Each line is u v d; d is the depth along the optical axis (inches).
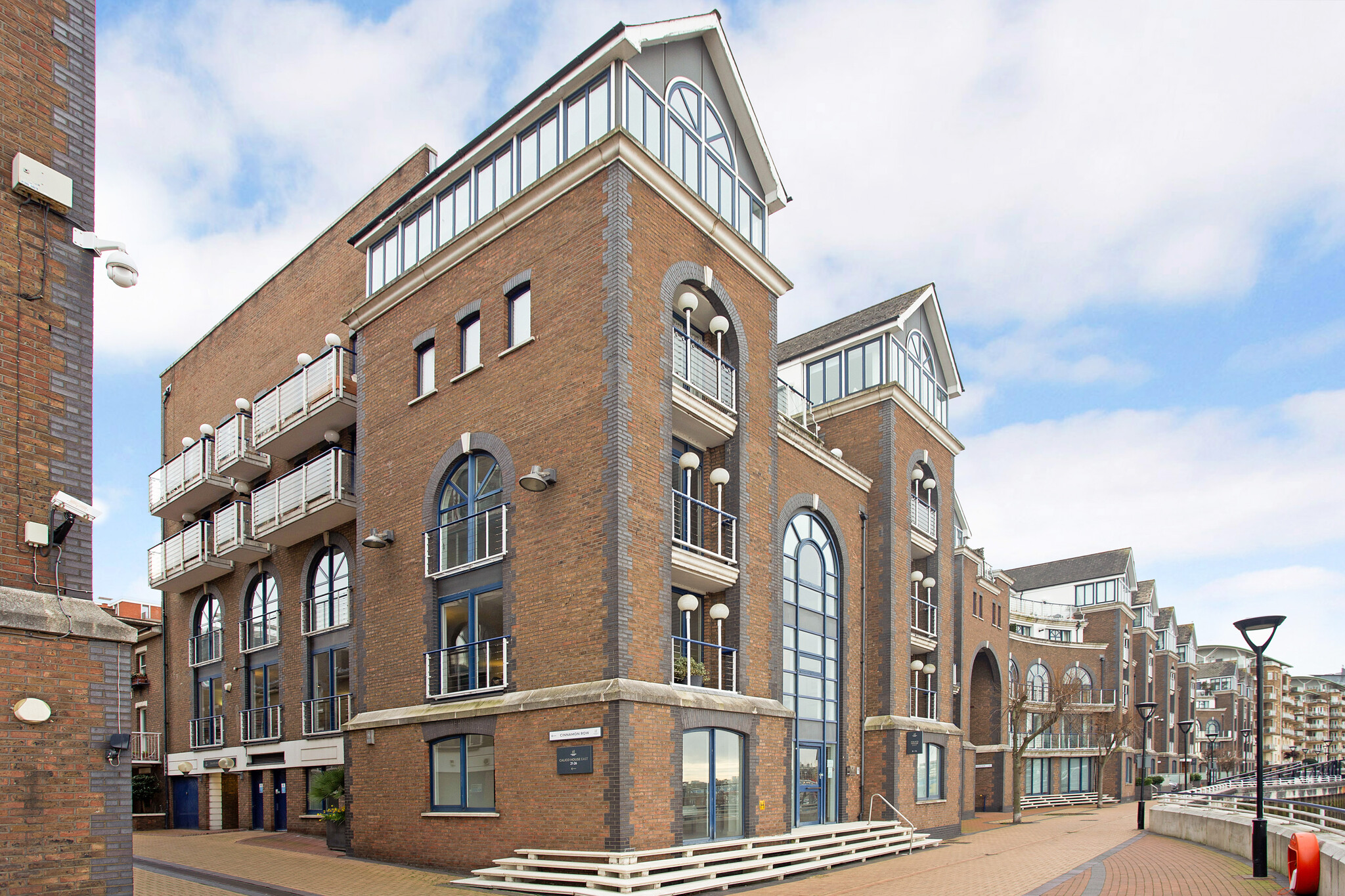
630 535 512.7
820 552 804.6
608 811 467.8
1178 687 2657.5
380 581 655.1
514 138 625.9
